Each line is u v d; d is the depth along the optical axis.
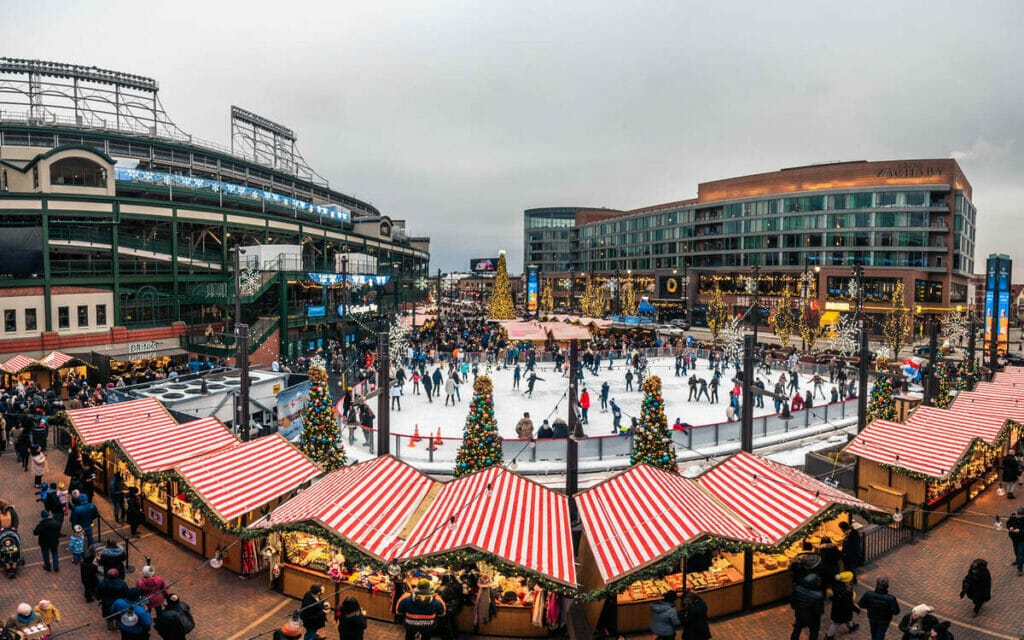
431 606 10.25
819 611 10.38
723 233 108.50
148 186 58.69
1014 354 55.69
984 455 19.23
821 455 20.86
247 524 14.38
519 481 14.66
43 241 39.91
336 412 25.67
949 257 83.38
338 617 10.13
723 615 12.13
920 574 13.74
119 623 10.32
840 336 48.94
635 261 137.62
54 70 66.81
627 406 32.84
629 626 11.45
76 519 13.41
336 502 12.52
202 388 23.48
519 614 11.38
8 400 23.25
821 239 93.69
